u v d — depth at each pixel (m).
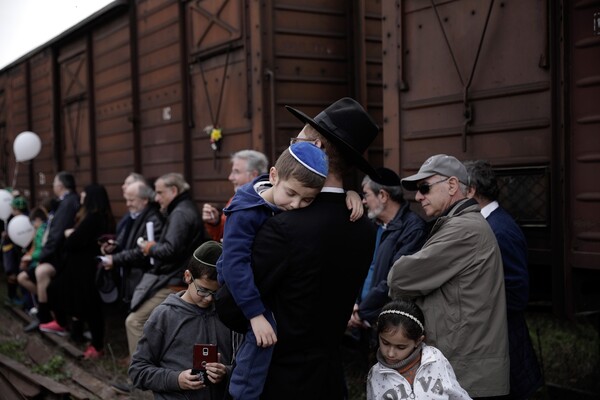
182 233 4.37
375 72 5.30
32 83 9.77
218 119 5.39
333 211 2.06
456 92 3.71
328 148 2.11
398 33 4.04
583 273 3.18
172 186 4.52
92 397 4.48
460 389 2.41
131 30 6.73
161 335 2.58
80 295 5.41
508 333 2.92
